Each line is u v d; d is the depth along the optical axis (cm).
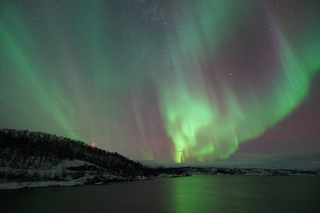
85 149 15188
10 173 6800
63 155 11338
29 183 6250
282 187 8012
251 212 2995
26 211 2823
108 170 11625
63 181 7350
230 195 5178
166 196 4747
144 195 4859
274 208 3341
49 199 3903
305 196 5078
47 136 14662
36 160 9306
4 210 2878
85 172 9662
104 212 2814
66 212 2775
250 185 9000
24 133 13150
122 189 6216
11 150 9325
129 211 2927
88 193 4947
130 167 15238
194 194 5300
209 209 3181
